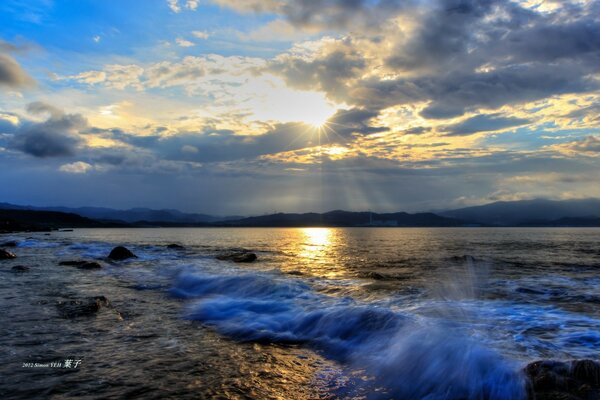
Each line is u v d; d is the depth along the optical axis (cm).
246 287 1595
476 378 662
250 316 1160
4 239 6669
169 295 1566
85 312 1158
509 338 870
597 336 886
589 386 598
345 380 694
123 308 1280
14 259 3031
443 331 886
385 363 761
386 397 627
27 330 961
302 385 670
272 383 675
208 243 6606
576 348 802
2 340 870
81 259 3069
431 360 737
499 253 3909
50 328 987
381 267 2612
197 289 1686
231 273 2020
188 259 3228
